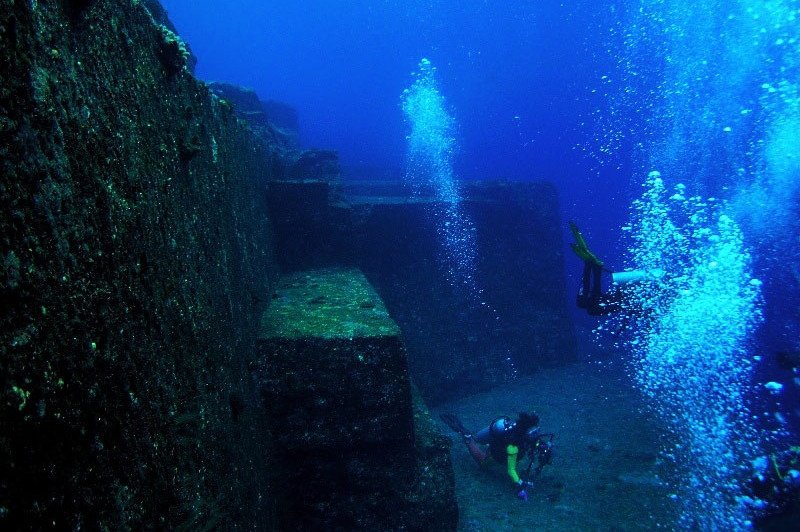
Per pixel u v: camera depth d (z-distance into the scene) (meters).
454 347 7.72
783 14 14.88
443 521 3.84
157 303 1.87
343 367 3.56
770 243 8.77
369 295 4.94
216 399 2.47
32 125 1.16
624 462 5.35
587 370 8.28
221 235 3.15
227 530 2.27
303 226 6.20
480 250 8.16
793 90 12.56
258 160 5.52
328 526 3.65
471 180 9.63
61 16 1.36
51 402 1.12
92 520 1.22
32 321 1.09
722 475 4.96
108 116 1.61
